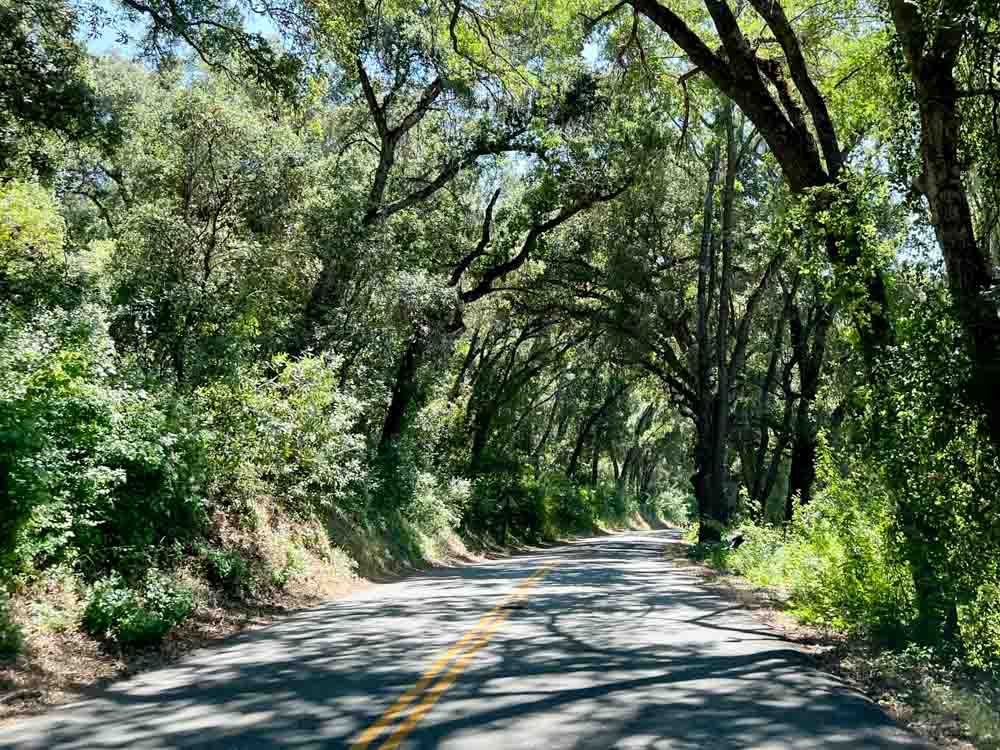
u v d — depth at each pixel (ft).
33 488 33.12
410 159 108.47
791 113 50.37
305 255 75.46
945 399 35.78
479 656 35.29
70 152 87.20
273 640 40.04
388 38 76.43
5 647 30.60
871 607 41.91
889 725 25.04
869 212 42.75
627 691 28.91
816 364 110.93
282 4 61.62
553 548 162.61
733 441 139.23
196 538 50.80
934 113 36.63
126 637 35.63
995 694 29.04
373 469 95.09
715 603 57.98
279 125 72.38
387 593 63.31
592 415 230.48
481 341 173.47
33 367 38.83
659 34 76.48
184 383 54.80
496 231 121.49
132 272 59.16
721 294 116.26
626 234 126.82
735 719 25.35
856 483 44.60
